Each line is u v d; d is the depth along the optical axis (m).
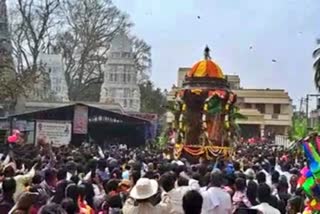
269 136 84.69
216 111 30.31
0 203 10.11
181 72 83.69
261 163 22.59
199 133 30.69
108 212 10.92
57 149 29.22
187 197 8.18
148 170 15.65
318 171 10.62
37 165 16.72
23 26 62.47
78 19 71.38
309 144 10.95
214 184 10.82
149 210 9.29
